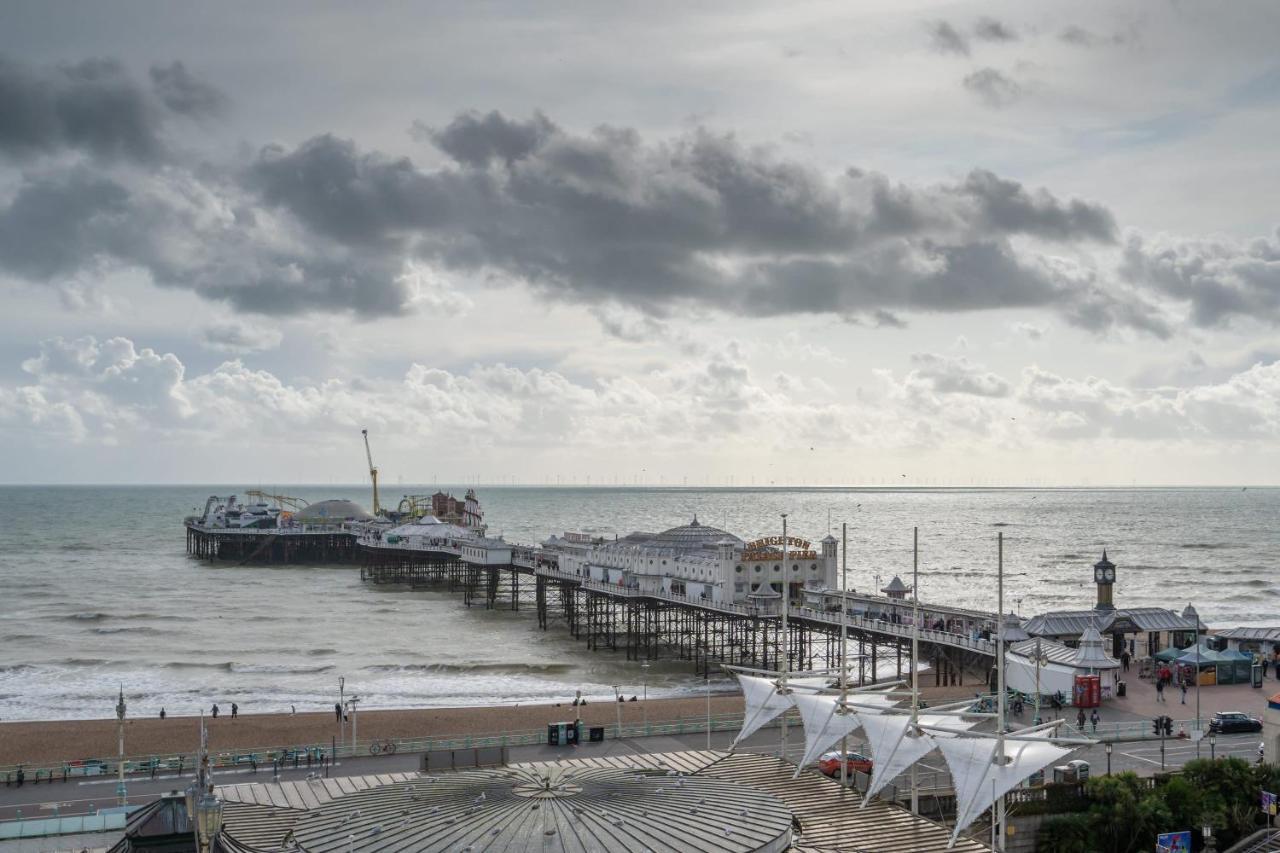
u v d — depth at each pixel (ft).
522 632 622.95
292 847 157.79
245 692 444.96
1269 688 348.18
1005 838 215.31
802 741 288.10
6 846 213.25
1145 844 216.95
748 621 510.58
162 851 134.41
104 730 353.51
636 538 638.53
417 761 280.51
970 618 415.23
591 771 182.60
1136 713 313.12
